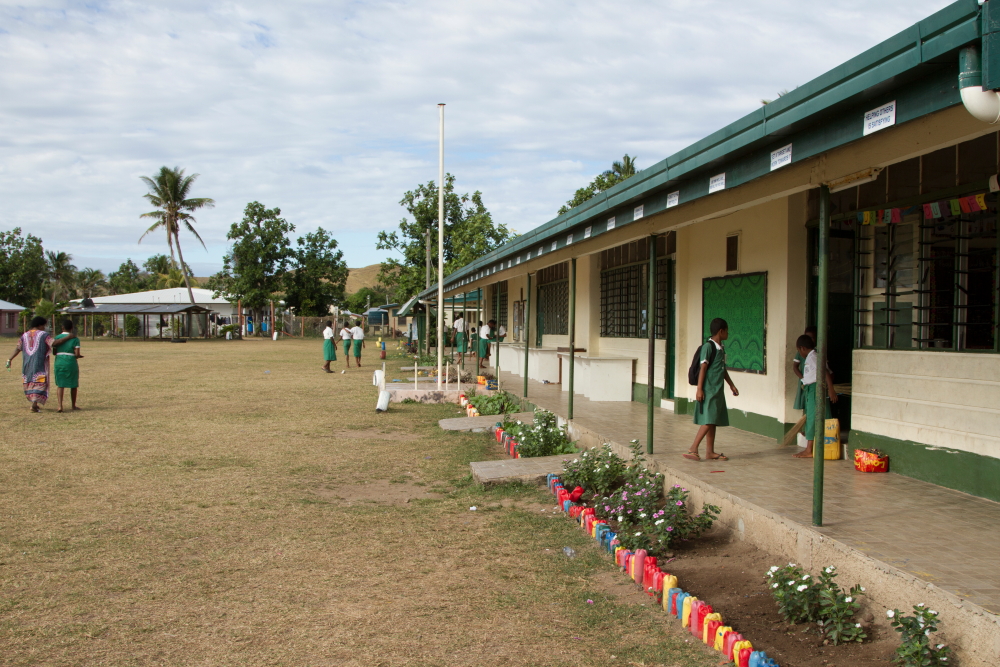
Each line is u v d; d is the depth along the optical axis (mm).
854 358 7203
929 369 6270
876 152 4102
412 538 6172
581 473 7383
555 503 7316
